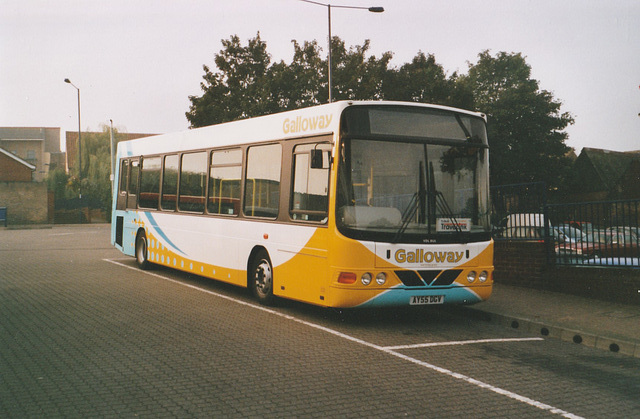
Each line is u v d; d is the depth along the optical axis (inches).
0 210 1573.6
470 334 335.3
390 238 326.6
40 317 343.0
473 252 346.6
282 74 1483.8
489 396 216.5
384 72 1520.7
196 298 421.4
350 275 320.2
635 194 2258.9
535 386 232.1
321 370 245.4
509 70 2261.3
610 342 306.7
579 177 2358.5
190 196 496.7
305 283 350.3
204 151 479.8
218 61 1711.4
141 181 592.7
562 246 459.8
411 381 233.5
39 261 658.8
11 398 202.1
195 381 225.1
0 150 1876.2
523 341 322.3
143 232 582.6
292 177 368.5
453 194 344.2
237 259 424.5
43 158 3572.8
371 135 329.7
